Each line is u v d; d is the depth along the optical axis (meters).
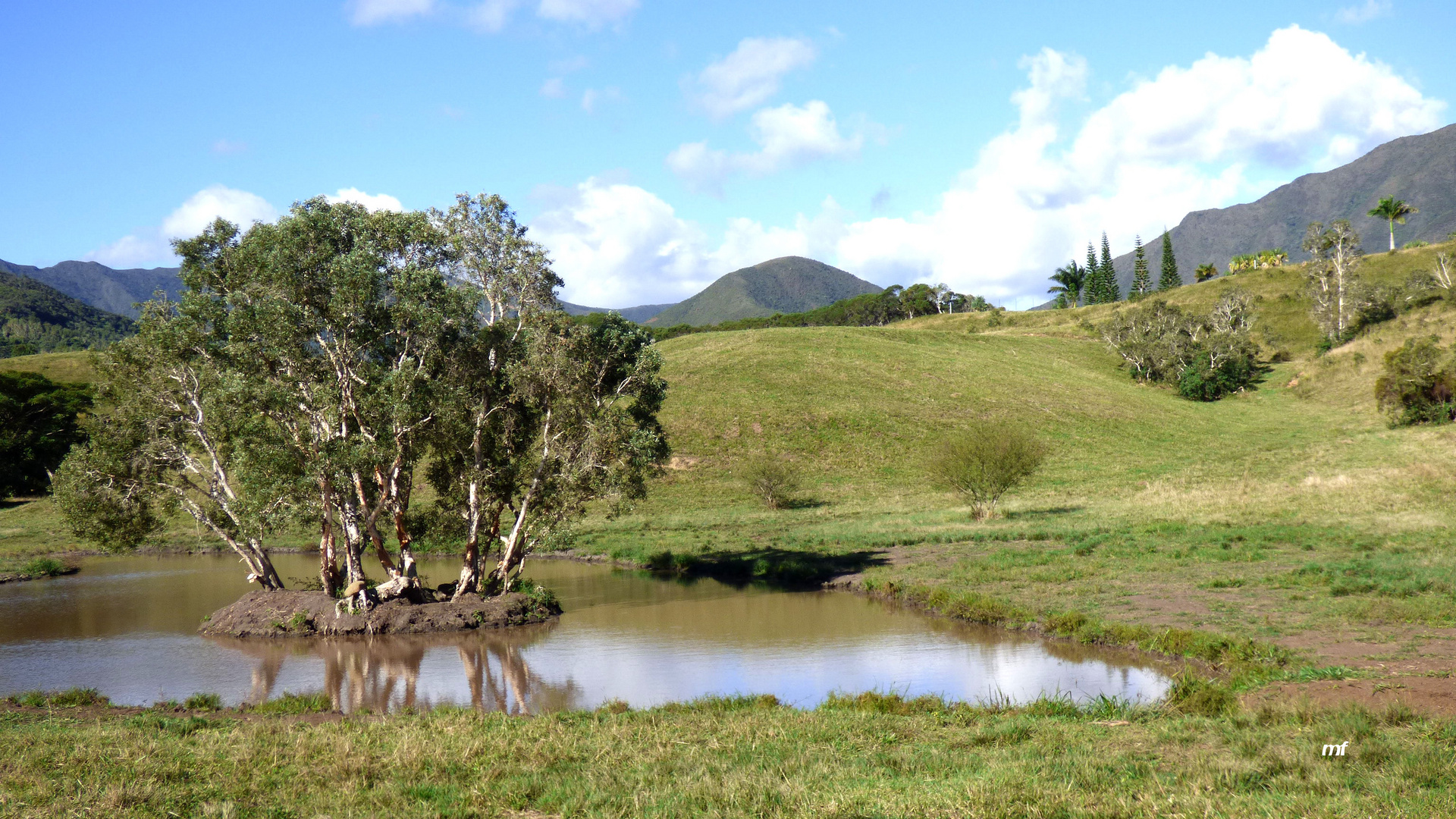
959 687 18.42
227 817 9.09
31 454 76.75
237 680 22.09
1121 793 8.83
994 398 88.31
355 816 9.19
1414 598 21.81
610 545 48.16
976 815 8.26
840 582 34.34
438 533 31.91
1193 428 85.12
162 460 30.94
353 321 28.03
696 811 8.88
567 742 12.86
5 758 11.84
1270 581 26.19
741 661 22.23
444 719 15.31
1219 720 12.54
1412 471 47.53
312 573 42.88
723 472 70.19
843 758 11.39
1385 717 11.44
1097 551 35.09
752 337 110.75
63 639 28.48
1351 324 116.62
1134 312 122.62
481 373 30.00
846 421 79.38
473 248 30.34
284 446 27.70
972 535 42.25
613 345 31.28
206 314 28.83
